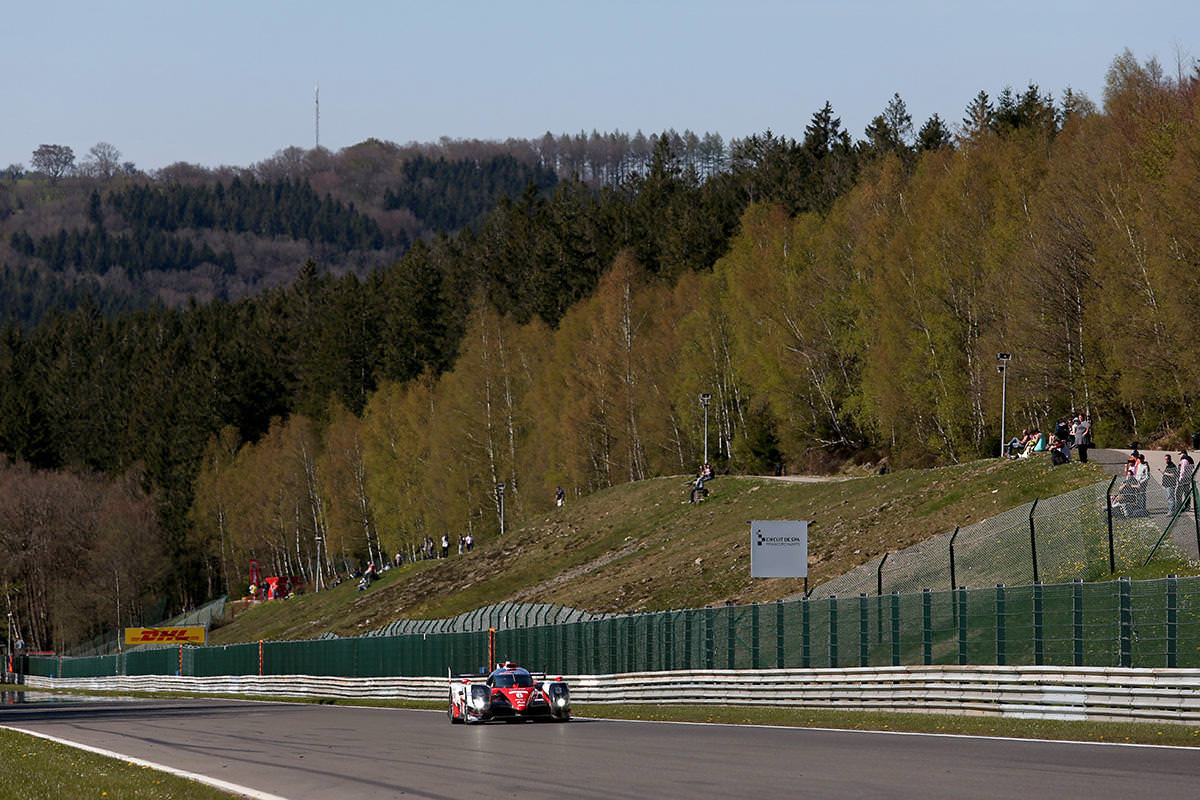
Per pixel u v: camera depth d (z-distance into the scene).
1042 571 136.38
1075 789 52.28
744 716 106.81
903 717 97.94
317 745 90.38
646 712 120.19
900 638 116.19
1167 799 49.12
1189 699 81.25
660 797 53.94
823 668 114.69
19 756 84.44
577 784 59.62
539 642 162.12
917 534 190.88
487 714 106.44
